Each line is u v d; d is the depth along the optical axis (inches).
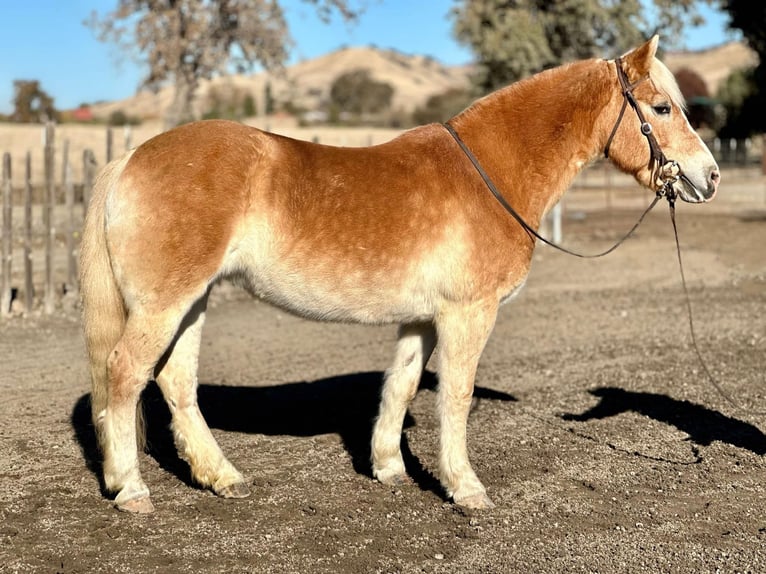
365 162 184.5
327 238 178.5
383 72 6968.5
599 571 163.8
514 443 240.4
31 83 1959.9
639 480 213.5
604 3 1151.6
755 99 1876.2
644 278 552.4
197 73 1119.0
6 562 160.7
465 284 185.0
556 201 203.5
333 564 164.1
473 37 1201.4
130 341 173.8
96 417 183.5
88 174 454.6
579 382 309.0
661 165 202.5
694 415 269.7
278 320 424.5
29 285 416.8
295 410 272.1
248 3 1108.5
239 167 174.6
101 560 162.9
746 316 425.7
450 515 189.0
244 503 192.7
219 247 173.6
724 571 164.7
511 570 163.5
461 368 188.1
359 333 396.5
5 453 222.7
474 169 190.7
